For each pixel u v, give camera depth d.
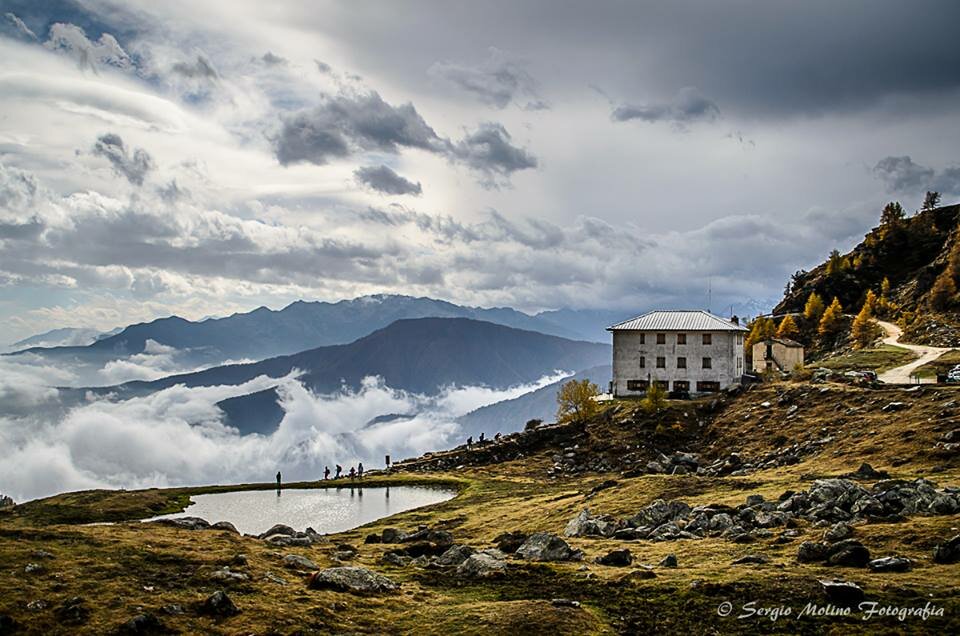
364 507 92.62
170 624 30.53
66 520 78.31
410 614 34.25
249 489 108.69
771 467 87.56
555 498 79.69
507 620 32.56
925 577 35.62
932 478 60.06
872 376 126.31
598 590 38.12
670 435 117.69
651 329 147.88
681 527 54.03
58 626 29.31
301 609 33.66
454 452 134.50
